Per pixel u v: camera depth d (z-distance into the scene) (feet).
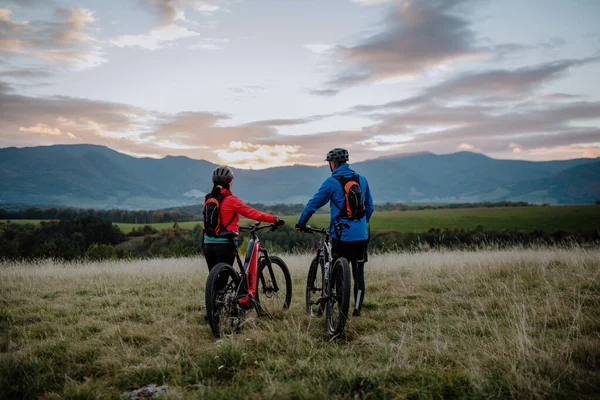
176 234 184.14
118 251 149.89
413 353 12.18
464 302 18.17
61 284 27.17
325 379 10.34
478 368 10.44
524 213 334.85
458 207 526.16
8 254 126.62
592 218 278.87
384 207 594.24
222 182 15.85
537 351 11.72
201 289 24.32
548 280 21.63
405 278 25.23
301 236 123.65
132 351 13.09
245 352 12.36
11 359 12.00
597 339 12.18
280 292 20.71
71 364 12.24
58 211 284.41
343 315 13.52
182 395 9.55
